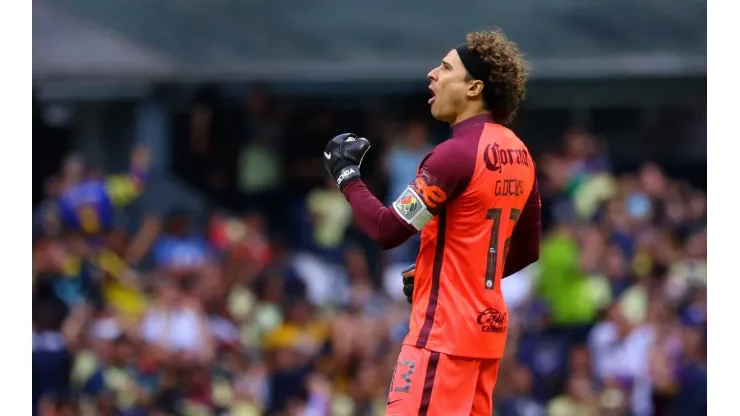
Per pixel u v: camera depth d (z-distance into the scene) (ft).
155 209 160.56
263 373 136.36
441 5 178.19
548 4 177.47
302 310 146.72
